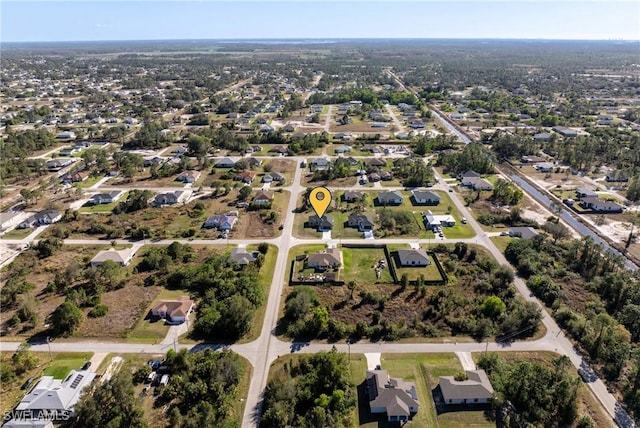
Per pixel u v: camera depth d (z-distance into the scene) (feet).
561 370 221.66
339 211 428.97
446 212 426.92
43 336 254.68
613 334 248.73
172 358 228.84
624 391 218.38
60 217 411.75
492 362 231.71
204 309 271.90
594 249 326.85
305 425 192.24
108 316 272.31
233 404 207.31
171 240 370.12
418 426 198.80
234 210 428.97
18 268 320.91
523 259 327.47
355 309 282.15
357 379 224.74
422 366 233.76
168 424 197.67
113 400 199.52
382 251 354.74
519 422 199.21
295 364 233.14
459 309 279.49
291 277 314.96
